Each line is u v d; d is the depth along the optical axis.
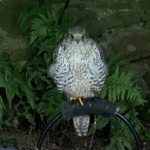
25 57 6.39
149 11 6.72
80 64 4.75
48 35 6.14
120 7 6.67
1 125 6.12
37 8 6.31
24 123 6.21
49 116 6.03
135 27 6.70
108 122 6.16
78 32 4.64
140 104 6.19
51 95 6.07
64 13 6.35
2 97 6.14
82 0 6.55
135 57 6.68
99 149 6.17
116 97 6.07
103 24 6.63
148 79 6.66
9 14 6.38
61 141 6.21
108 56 6.59
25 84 6.01
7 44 6.40
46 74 6.11
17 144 5.98
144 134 6.26
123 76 5.93
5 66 6.04
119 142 5.99
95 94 5.06
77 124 5.04
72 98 4.98
